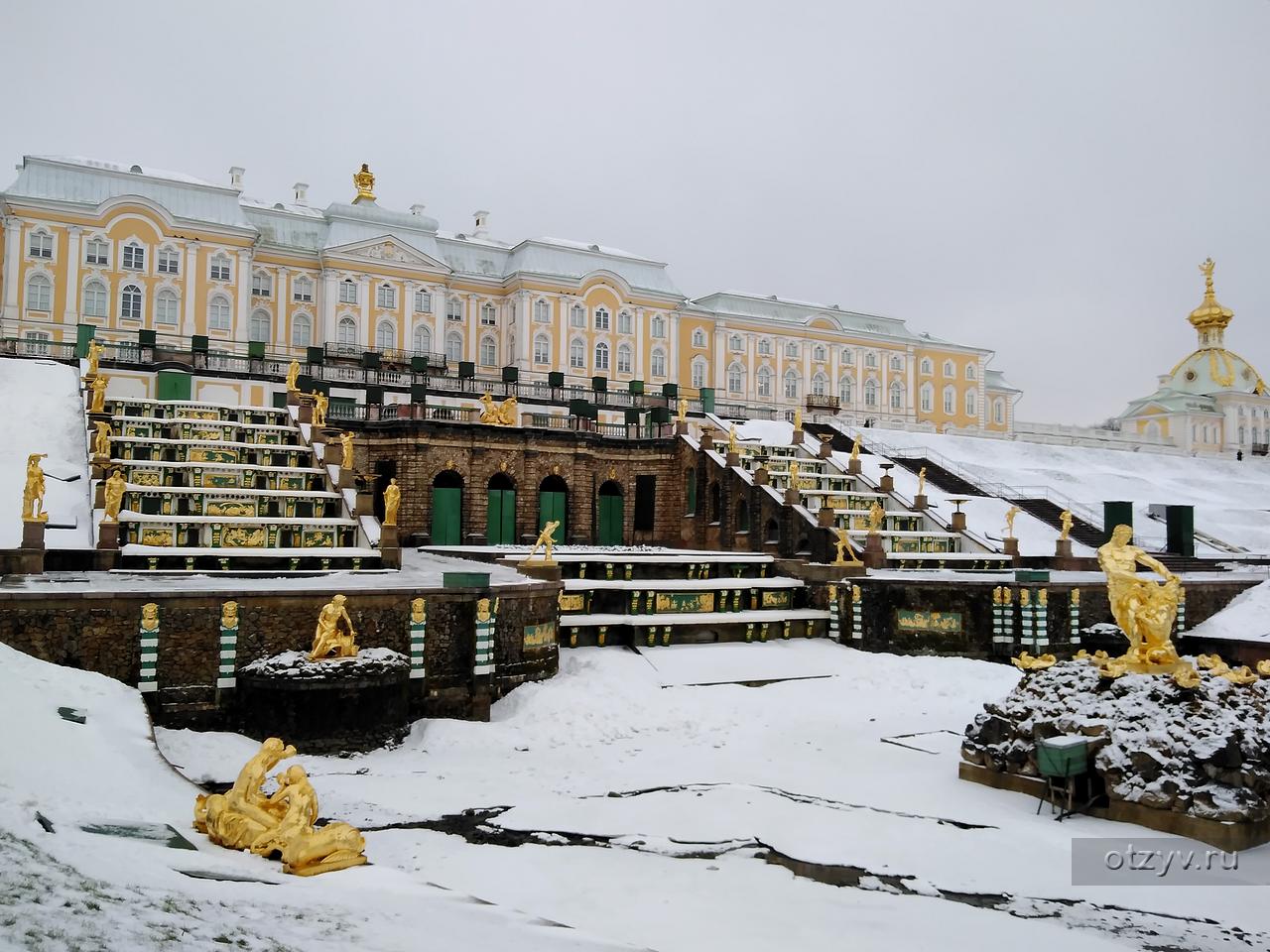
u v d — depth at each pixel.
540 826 18.61
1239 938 14.18
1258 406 120.38
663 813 19.53
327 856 13.55
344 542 38.84
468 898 12.96
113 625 24.36
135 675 24.47
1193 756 19.22
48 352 62.78
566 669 34.56
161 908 9.89
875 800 21.08
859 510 54.16
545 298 84.75
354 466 53.19
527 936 11.10
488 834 18.12
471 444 54.38
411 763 23.98
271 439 48.31
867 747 26.09
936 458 72.69
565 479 58.47
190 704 24.94
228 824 14.21
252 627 25.92
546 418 62.62
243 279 74.50
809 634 41.97
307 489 43.22
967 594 40.22
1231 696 20.48
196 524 36.06
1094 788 20.41
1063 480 75.25
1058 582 40.38
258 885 12.06
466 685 28.94
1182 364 124.06
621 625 37.75
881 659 38.34
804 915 14.21
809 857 17.19
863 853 17.45
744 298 100.69
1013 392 124.44
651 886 15.39
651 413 64.00
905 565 47.66
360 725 25.09
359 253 79.06
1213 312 121.12
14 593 23.41
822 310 104.62
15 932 8.24
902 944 13.15
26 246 67.38
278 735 24.50
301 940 9.66
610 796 21.00
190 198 74.19
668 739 26.89
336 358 76.25
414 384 62.50
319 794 20.50
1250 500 79.62
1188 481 83.50
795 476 51.75
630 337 89.62
